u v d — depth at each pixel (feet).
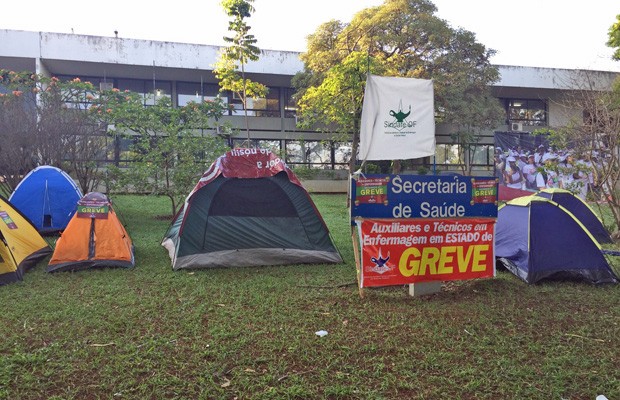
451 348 12.97
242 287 18.81
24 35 62.90
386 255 17.39
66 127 36.09
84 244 21.65
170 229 26.66
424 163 81.25
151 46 68.13
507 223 22.54
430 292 18.11
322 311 16.06
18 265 20.10
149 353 12.39
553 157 53.88
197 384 10.84
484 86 65.92
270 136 77.25
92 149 37.37
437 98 62.69
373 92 20.33
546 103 88.43
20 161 34.76
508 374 11.44
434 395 10.50
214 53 70.90
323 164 79.10
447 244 17.97
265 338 13.58
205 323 14.82
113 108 41.11
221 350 12.63
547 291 18.85
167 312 15.71
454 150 84.12
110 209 22.65
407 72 60.90
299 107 73.61
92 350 12.61
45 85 51.72
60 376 11.14
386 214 17.46
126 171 36.37
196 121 39.70
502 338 13.70
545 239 20.45
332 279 20.31
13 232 21.29
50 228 29.58
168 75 73.10
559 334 14.17
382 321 15.07
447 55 61.72
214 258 22.13
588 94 38.70
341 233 32.45
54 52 63.93
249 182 23.13
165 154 36.42
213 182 22.72
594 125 31.68
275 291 18.42
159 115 39.11
